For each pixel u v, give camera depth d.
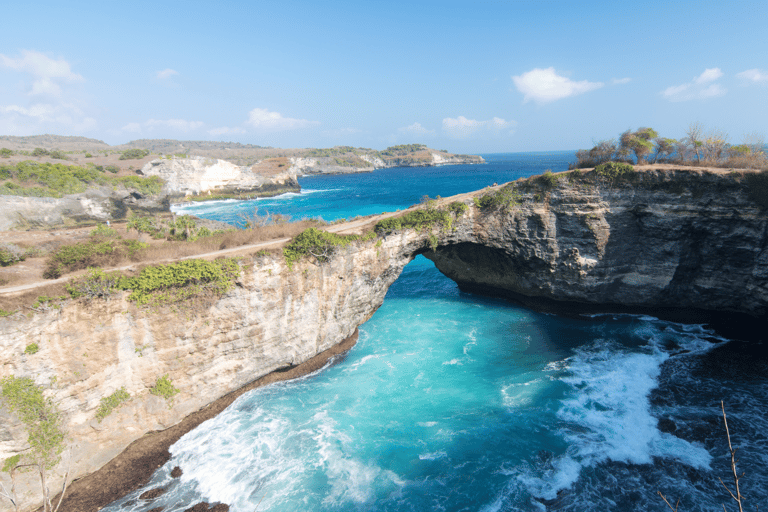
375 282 36.84
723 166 35.69
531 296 44.03
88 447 22.70
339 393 30.28
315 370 33.25
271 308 29.28
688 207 34.19
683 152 39.41
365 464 23.78
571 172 38.25
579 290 40.03
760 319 34.53
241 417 27.67
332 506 21.25
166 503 21.62
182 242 32.94
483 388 30.42
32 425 20.78
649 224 36.09
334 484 22.55
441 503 21.12
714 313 36.78
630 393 28.45
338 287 33.47
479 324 41.19
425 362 34.28
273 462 24.06
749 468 21.50
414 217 37.88
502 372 32.41
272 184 161.25
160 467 23.89
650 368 31.22
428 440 25.41
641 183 35.72
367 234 34.78
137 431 24.66
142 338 24.38
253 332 28.77
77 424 22.41
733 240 33.41
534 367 32.84
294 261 29.94
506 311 44.12
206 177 142.62
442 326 41.00
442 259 50.22
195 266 25.50
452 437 25.53
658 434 24.42
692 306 37.41
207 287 26.08
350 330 36.38
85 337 22.33
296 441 25.59
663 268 36.75
